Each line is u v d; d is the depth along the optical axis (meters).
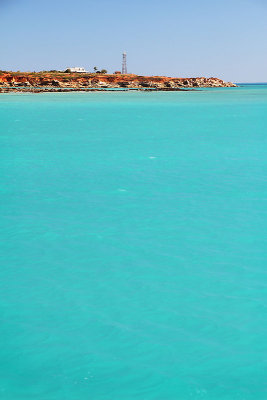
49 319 9.86
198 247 13.98
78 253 13.50
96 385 7.77
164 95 157.00
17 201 19.11
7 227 15.80
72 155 30.33
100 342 9.02
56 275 12.04
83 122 55.81
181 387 7.72
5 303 10.55
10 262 12.86
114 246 14.04
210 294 10.98
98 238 14.73
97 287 11.35
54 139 38.84
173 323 9.70
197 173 24.44
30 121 56.97
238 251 13.69
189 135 41.53
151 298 10.80
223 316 9.99
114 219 16.69
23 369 8.20
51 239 14.62
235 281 11.71
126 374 8.05
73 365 8.32
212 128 47.78
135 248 13.88
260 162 27.52
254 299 10.76
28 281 11.69
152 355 8.61
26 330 9.45
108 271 12.27
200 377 7.98
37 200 19.25
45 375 8.04
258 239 14.66
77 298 10.80
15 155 30.36
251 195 19.97
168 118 61.81
